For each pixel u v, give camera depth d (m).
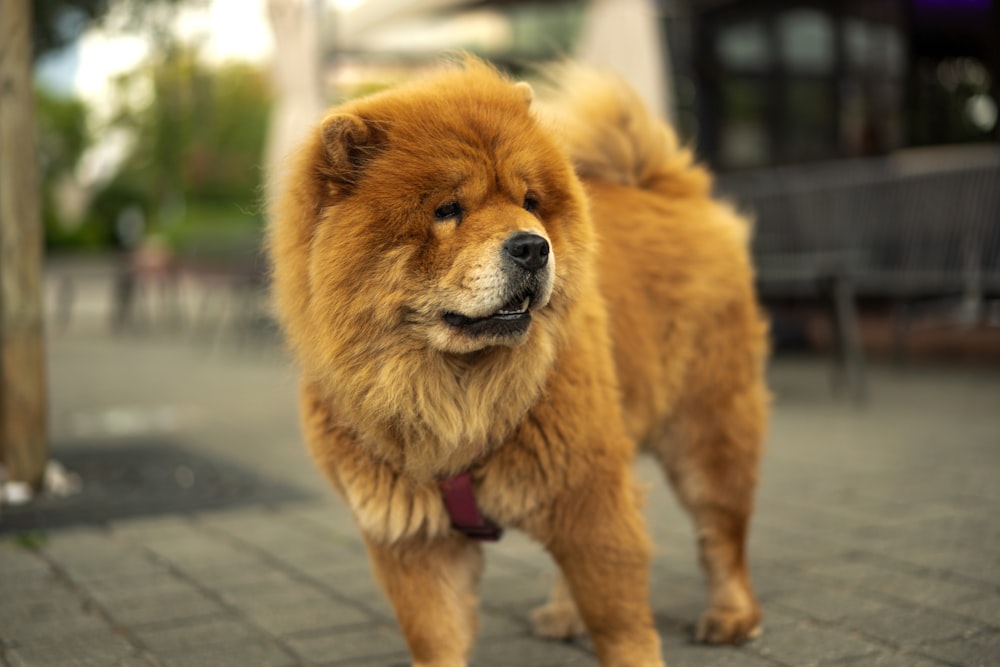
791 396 7.59
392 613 3.37
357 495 2.61
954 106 11.08
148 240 18.19
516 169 2.55
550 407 2.54
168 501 4.84
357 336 2.50
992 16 10.30
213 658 2.99
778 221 9.43
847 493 4.73
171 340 13.76
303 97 9.58
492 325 2.43
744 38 12.02
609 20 8.08
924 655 2.85
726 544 3.20
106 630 3.21
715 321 3.25
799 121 11.68
